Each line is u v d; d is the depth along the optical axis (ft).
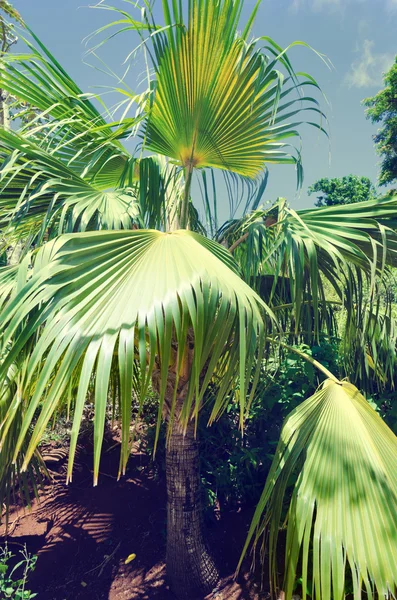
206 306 4.58
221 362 7.34
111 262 5.03
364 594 6.56
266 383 10.12
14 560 9.59
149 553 9.50
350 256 7.55
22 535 10.49
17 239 8.35
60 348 4.12
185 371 7.13
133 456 13.32
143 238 5.83
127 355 4.05
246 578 8.20
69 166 8.85
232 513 10.19
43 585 8.81
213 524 9.86
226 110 6.64
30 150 6.45
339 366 9.74
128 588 8.54
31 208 7.28
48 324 4.34
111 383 8.81
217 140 7.29
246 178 8.82
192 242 5.87
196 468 7.93
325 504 4.93
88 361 3.98
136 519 10.72
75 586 8.71
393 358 9.09
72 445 3.73
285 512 8.56
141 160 7.41
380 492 4.90
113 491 11.97
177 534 7.88
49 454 13.70
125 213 7.09
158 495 11.55
